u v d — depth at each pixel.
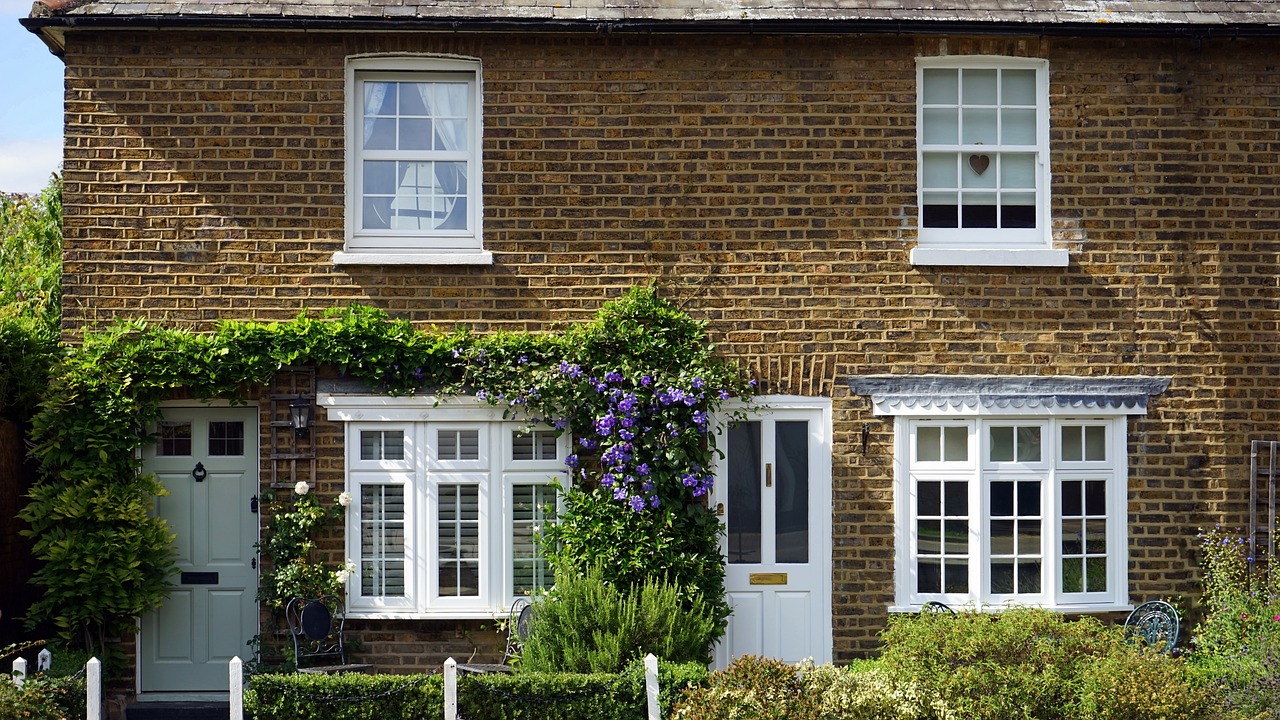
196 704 10.64
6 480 10.77
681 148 10.97
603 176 10.95
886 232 11.01
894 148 11.02
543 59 10.95
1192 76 11.17
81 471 10.38
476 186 11.01
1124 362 11.08
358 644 10.70
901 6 11.01
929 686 8.32
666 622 9.80
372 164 11.04
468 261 10.80
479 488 10.83
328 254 10.79
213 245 10.76
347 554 10.73
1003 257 10.96
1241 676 9.22
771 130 11.00
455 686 8.58
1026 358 11.02
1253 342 11.13
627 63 10.97
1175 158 11.13
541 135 10.93
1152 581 11.05
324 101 10.82
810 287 10.98
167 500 10.91
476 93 11.05
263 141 10.79
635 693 9.01
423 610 10.73
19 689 8.18
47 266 16.86
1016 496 11.04
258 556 10.71
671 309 10.80
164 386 10.53
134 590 10.43
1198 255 11.12
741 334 10.96
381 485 10.81
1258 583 10.66
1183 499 11.07
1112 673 8.16
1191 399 11.09
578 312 10.90
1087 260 11.09
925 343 10.99
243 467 10.91
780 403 10.94
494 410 10.78
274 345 10.52
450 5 10.78
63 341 10.70
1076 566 11.07
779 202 10.98
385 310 10.80
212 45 10.77
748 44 11.01
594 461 10.82
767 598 10.95
